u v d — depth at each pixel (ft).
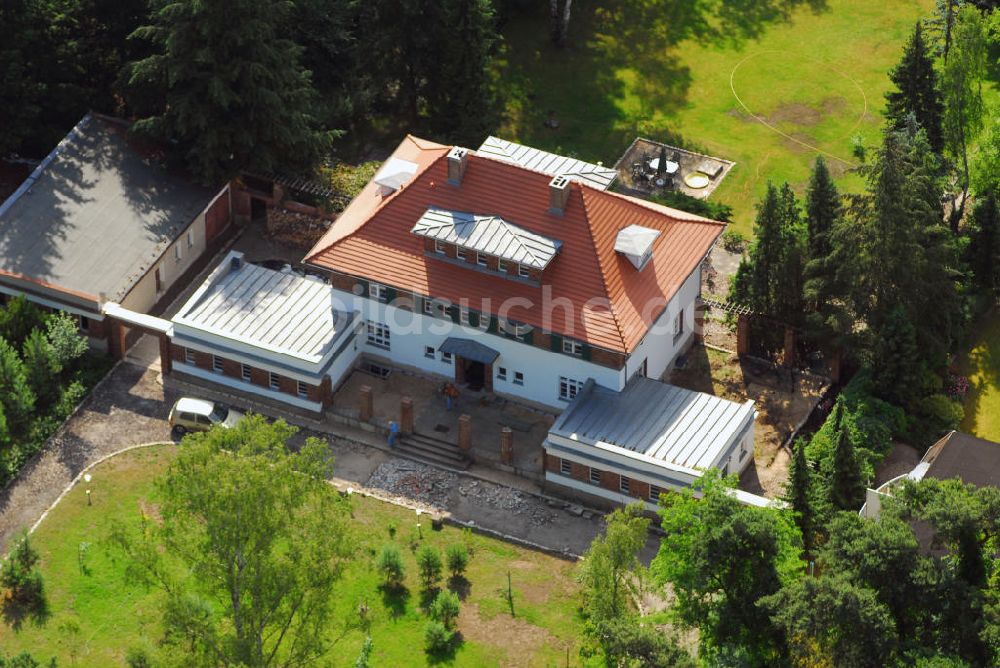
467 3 383.24
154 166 372.79
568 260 324.80
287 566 251.19
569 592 299.38
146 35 362.33
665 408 321.73
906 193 330.95
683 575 268.21
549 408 335.88
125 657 282.15
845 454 299.79
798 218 352.49
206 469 244.83
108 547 279.08
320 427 336.49
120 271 351.25
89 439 330.95
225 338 335.47
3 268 349.00
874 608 242.37
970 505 250.98
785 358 351.67
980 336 364.38
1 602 296.10
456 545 301.43
